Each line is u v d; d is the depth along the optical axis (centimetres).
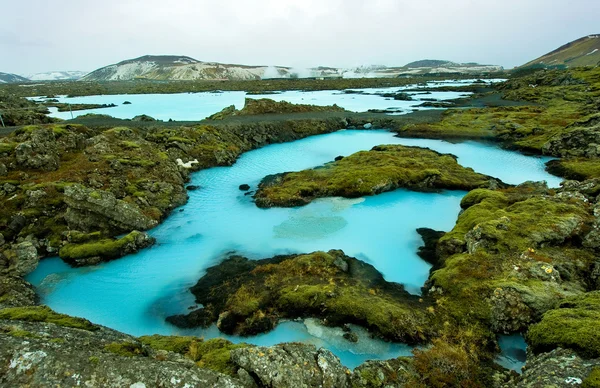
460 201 4009
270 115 8944
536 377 1227
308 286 2314
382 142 7006
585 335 1334
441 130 7225
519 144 6072
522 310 1911
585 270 2212
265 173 5256
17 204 3192
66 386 1034
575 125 5944
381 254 2962
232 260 2897
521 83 13975
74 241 2984
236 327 2062
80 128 4959
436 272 2416
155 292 2498
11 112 6588
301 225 3525
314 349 1402
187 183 4784
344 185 4281
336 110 10162
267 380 1228
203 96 15288
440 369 1573
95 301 2420
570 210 2784
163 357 1367
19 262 2645
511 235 2511
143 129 6231
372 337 1947
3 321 1418
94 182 3722
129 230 3312
